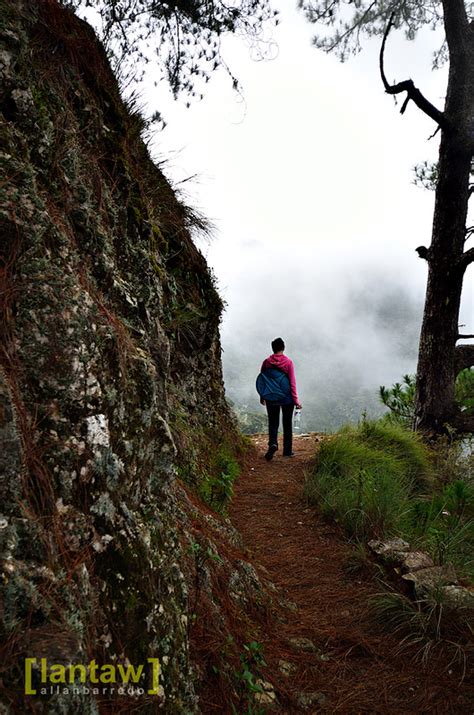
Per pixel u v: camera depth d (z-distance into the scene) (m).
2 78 2.05
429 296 8.68
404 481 6.04
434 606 2.99
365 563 3.79
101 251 2.29
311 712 2.38
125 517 1.86
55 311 1.78
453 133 8.05
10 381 1.59
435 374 8.59
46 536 1.51
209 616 2.46
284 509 5.14
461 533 4.30
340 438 6.54
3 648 1.26
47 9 2.63
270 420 7.33
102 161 2.83
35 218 1.83
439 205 8.45
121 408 2.01
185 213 5.43
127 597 1.69
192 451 4.66
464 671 2.62
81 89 2.76
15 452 1.50
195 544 2.74
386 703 2.46
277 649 2.76
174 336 5.34
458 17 8.05
